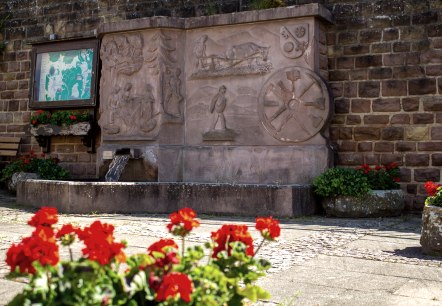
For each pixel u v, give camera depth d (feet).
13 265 6.93
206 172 36.52
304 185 31.19
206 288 7.87
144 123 38.06
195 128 37.63
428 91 33.32
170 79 37.81
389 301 12.82
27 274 7.02
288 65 34.91
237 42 36.52
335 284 14.49
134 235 22.22
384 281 14.94
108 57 39.96
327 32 36.09
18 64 47.98
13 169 42.68
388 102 34.27
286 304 12.37
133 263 7.62
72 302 6.61
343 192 29.89
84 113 43.70
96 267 6.98
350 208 29.96
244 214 30.07
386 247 20.42
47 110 46.24
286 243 20.86
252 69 35.76
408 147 33.68
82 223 25.73
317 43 34.68
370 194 30.17
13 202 35.99
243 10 38.70
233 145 36.22
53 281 6.84
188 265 8.06
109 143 39.52
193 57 37.86
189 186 31.27
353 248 20.10
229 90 36.58
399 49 34.17
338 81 35.60
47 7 46.96
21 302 6.70
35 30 47.39
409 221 29.14
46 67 45.85
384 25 34.63
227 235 9.11
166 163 37.01
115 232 22.95
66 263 7.09
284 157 34.24
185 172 37.22
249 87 35.94
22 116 47.55
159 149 36.99
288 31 34.91
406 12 34.14
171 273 7.32
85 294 6.79
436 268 16.76
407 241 21.90
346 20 35.60
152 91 38.06
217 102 36.78
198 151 36.88
